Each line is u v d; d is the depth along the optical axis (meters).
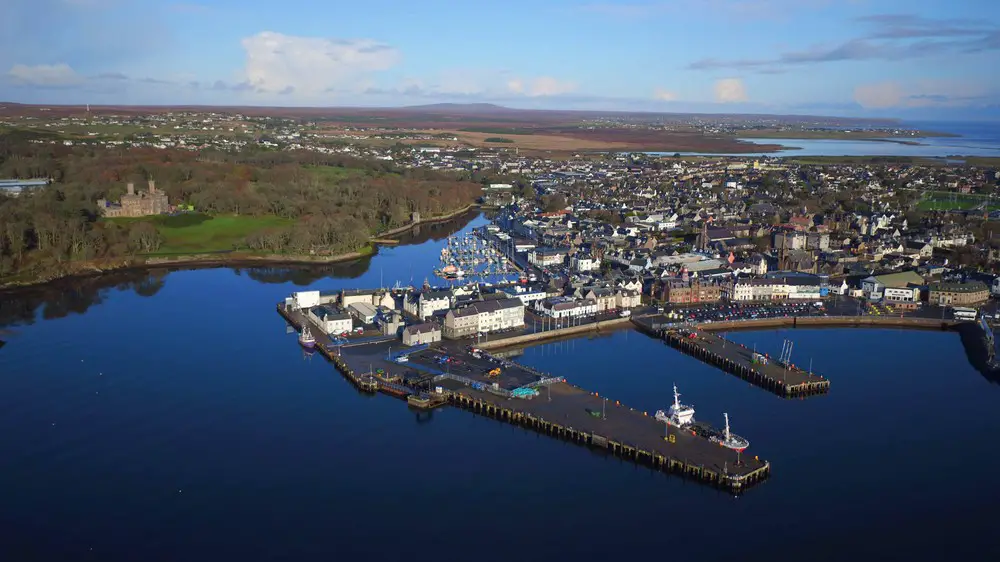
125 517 186.12
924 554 174.12
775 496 199.00
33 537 177.38
